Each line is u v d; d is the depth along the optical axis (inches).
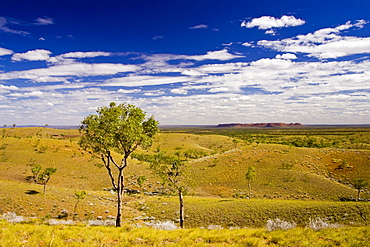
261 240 704.4
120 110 985.5
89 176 3663.9
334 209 1849.2
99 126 975.6
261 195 3144.7
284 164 4087.1
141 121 1053.8
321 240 695.1
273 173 3772.1
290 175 3631.9
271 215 1895.9
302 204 2031.3
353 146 6456.7
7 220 979.9
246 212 1974.7
